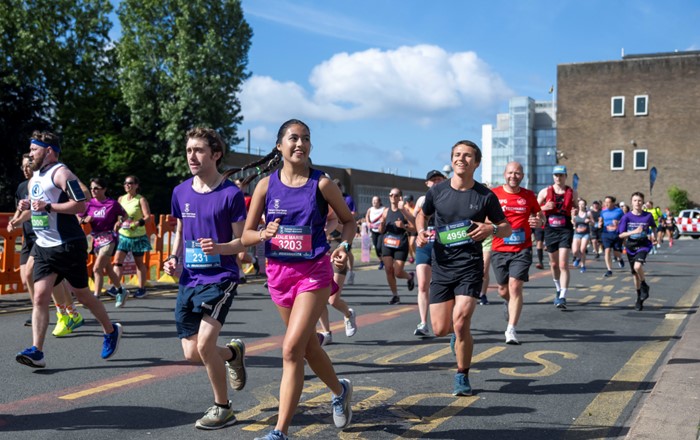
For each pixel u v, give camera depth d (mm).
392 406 4703
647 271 17188
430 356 6496
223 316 4191
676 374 5297
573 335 7766
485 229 4828
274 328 8195
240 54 42031
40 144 5766
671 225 32344
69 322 7430
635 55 71062
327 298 3812
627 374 5773
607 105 55969
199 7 40469
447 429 4199
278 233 3785
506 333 7184
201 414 4500
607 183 55906
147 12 41250
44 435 4035
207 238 4086
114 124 46781
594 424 4340
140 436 4031
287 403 3623
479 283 4957
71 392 5055
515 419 4430
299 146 3775
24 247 7621
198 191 4250
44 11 41188
